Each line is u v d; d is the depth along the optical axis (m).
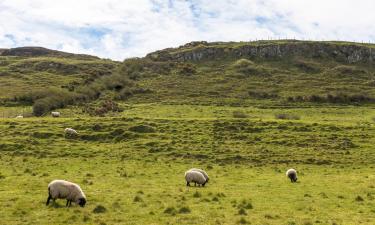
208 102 133.50
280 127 71.38
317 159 53.56
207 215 23.61
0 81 185.75
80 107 118.62
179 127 70.12
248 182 38.69
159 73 188.62
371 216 24.89
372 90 161.88
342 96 143.88
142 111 110.75
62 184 24.88
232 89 159.25
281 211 25.58
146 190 31.91
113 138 63.62
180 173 43.19
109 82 160.25
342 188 35.91
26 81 186.75
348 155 56.16
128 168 45.34
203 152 56.00
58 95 125.88
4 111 117.75
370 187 36.56
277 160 53.28
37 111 110.19
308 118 106.12
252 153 56.38
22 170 41.25
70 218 21.91
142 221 21.88
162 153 55.50
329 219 23.72
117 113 106.69
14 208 23.81
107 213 23.41
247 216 23.84
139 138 63.38
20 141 58.53
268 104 133.88
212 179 39.97
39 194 28.47
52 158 50.97
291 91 158.50
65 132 64.00
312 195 32.00
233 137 65.00
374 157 54.94
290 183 38.53
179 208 24.58
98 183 34.53
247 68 195.88
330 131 70.12
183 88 157.75
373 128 72.75
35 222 21.14
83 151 55.31
